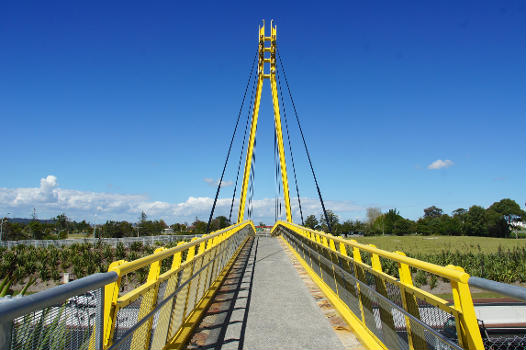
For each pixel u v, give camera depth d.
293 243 14.81
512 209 77.81
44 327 1.60
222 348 4.24
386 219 93.12
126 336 2.34
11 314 1.19
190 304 5.14
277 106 29.56
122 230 62.66
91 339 1.95
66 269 23.02
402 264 3.21
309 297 6.80
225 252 9.45
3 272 18.56
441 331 2.54
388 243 58.19
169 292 3.78
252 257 13.19
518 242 56.34
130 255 25.78
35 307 1.34
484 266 25.44
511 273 22.62
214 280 7.49
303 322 5.27
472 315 2.17
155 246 28.86
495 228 77.50
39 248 25.75
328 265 7.09
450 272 2.25
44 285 19.62
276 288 7.59
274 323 5.21
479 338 2.15
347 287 5.50
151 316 3.05
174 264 4.05
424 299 2.76
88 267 22.03
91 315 1.97
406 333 3.16
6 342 1.27
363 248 4.38
